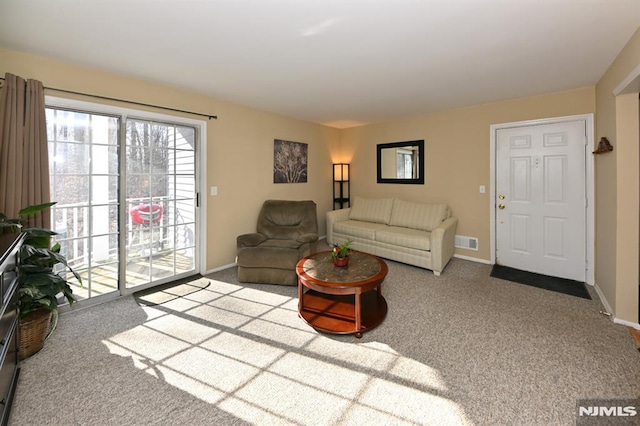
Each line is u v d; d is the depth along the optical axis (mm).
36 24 1947
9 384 1547
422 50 2342
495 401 1585
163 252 3348
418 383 1729
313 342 2166
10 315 1568
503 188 3879
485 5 1753
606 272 2750
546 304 2783
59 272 2631
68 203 2664
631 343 2105
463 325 2400
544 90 3354
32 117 2303
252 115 4137
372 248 4344
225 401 1594
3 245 1467
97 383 1720
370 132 5305
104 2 1714
